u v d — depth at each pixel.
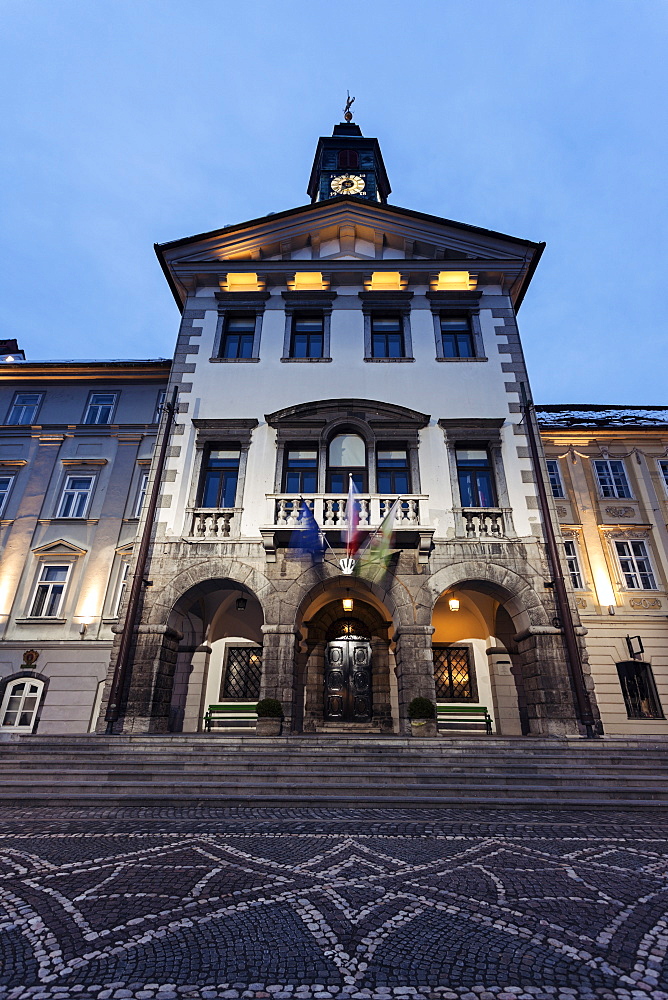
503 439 14.91
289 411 14.99
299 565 13.17
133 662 12.31
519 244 17.53
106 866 5.35
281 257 18.41
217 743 10.15
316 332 16.88
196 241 17.94
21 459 18.48
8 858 5.60
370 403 15.03
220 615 16.12
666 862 5.57
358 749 9.98
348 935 3.90
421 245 18.03
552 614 12.77
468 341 16.73
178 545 13.55
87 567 16.86
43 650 15.89
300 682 14.89
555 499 18.59
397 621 12.83
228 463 14.95
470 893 4.70
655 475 19.05
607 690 16.14
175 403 15.39
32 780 8.69
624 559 17.94
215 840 6.27
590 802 7.97
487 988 3.21
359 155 25.11
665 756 9.55
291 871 5.24
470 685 15.59
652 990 3.19
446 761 9.59
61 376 19.69
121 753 9.75
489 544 13.52
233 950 3.66
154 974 3.34
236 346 16.75
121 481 18.06
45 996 3.09
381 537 12.84
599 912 4.32
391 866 5.40
